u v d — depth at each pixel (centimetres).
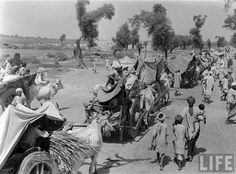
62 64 4791
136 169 1225
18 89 1367
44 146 927
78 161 1021
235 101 1841
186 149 1351
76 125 1342
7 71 2133
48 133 967
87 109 1509
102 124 1409
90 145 1081
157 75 2164
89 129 1130
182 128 1239
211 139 1599
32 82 1731
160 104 2278
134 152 1409
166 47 3906
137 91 1714
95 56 6100
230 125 1836
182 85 3155
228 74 2534
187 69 3064
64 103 2289
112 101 1506
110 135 1526
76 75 3722
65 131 1108
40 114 919
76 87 2888
